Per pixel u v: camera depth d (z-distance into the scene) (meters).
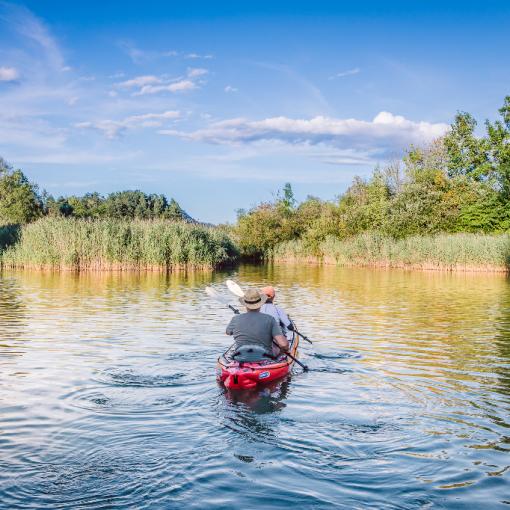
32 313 14.95
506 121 56.22
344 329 12.89
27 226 34.22
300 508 4.32
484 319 14.59
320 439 5.78
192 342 10.91
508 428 6.19
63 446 5.51
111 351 10.03
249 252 53.50
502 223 49.88
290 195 60.78
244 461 5.20
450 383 8.09
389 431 6.04
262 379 7.81
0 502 4.36
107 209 70.62
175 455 5.32
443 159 60.88
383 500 4.47
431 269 40.25
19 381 7.92
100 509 4.28
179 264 34.88
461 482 4.82
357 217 51.59
